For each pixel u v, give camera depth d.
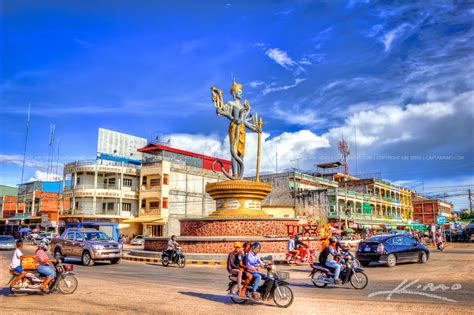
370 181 64.62
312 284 13.29
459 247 37.88
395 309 8.83
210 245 21.88
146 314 8.54
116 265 21.05
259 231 23.50
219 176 57.72
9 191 71.38
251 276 9.49
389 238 19.81
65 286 11.16
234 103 25.84
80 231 22.41
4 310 8.95
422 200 83.19
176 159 56.72
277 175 54.16
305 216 50.44
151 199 51.09
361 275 12.14
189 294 11.07
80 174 51.53
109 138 56.31
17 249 10.90
